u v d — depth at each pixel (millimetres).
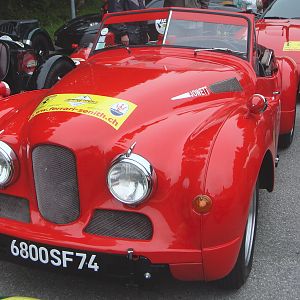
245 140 3145
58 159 3057
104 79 3729
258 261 3803
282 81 5863
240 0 11828
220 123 3250
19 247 3092
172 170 2951
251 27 4621
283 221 4484
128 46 4719
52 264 3033
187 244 2904
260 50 5508
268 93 4707
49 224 3104
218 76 3973
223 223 2883
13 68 6871
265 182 3945
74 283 3498
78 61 7266
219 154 2979
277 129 4625
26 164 3182
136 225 2980
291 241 4125
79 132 3055
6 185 3227
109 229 3014
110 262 2924
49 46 11039
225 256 2947
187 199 2895
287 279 3580
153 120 3283
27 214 3193
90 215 3037
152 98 3459
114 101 3342
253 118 3473
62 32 11828
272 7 9336
